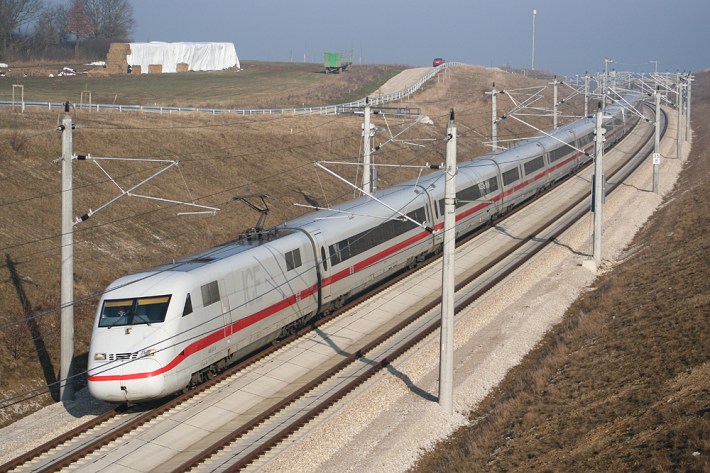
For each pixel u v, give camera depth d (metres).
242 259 26.70
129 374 22.42
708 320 26.48
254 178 50.59
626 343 27.09
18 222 35.19
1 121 48.59
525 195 53.22
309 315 30.80
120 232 38.25
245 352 27.12
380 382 25.59
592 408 22.58
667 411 20.52
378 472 20.33
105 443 21.36
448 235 23.34
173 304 23.44
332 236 31.84
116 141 47.16
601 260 42.16
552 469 19.27
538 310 33.38
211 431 22.42
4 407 24.34
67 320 24.83
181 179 46.19
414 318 32.25
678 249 38.34
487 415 24.17
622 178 62.41
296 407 23.83
